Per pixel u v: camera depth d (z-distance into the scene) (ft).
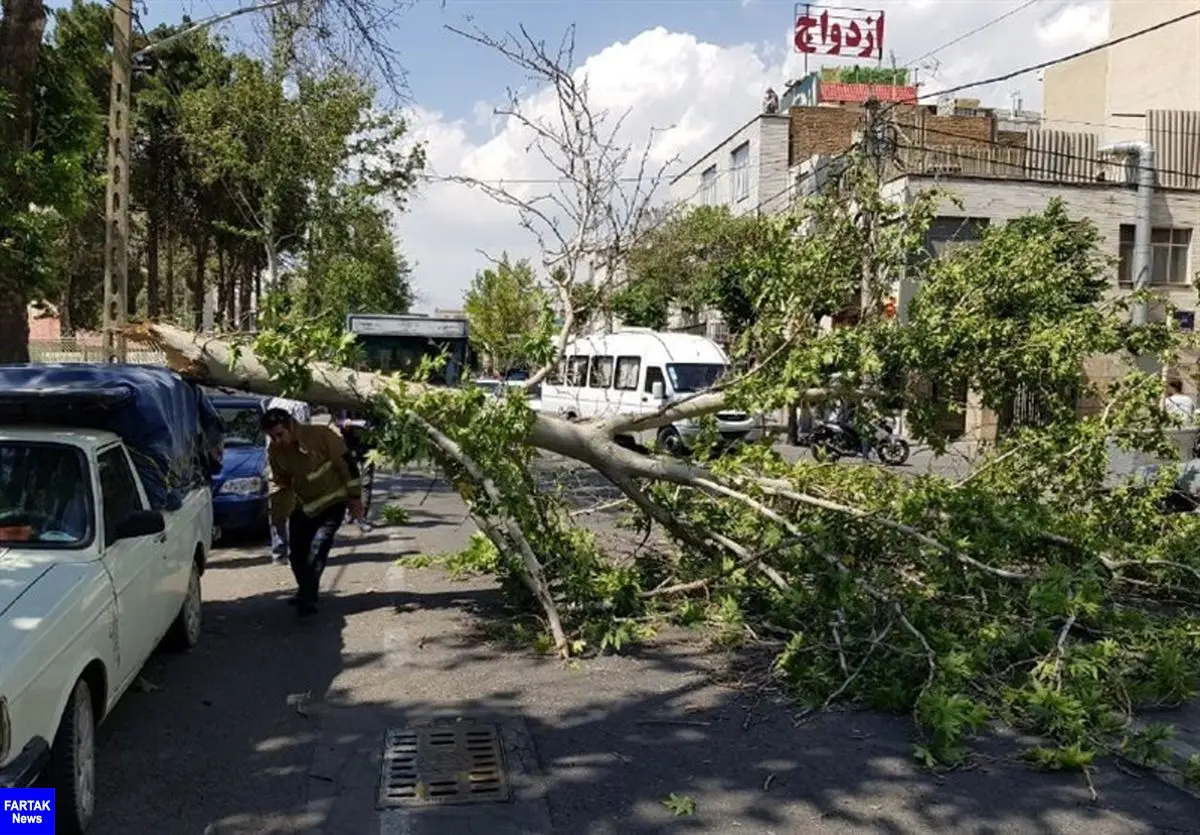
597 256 27.96
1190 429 36.96
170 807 14.75
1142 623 20.92
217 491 35.12
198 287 113.29
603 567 26.16
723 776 15.83
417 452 23.45
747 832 13.96
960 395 27.50
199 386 24.71
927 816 14.47
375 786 15.43
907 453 32.04
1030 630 19.99
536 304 28.86
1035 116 143.43
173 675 20.88
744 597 24.31
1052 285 26.30
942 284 26.40
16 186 33.40
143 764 16.28
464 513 46.24
